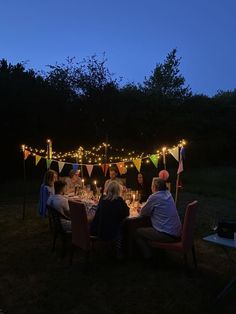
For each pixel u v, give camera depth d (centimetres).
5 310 391
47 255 566
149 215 506
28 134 1552
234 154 2012
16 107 1520
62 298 417
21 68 1756
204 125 1914
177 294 424
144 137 1725
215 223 768
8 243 634
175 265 517
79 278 473
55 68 1648
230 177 1598
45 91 1580
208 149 1908
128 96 1744
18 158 1571
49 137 1585
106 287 445
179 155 609
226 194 1222
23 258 554
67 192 716
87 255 488
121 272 491
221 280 462
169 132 1792
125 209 505
